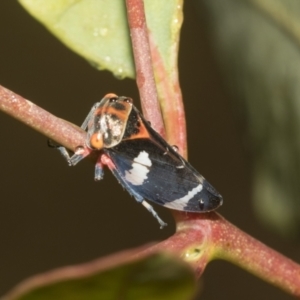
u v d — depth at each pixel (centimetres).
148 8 15
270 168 17
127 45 15
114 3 15
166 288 12
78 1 15
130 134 15
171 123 15
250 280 29
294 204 17
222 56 17
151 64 14
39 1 15
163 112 15
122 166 15
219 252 14
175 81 15
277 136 17
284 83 17
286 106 17
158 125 14
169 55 15
